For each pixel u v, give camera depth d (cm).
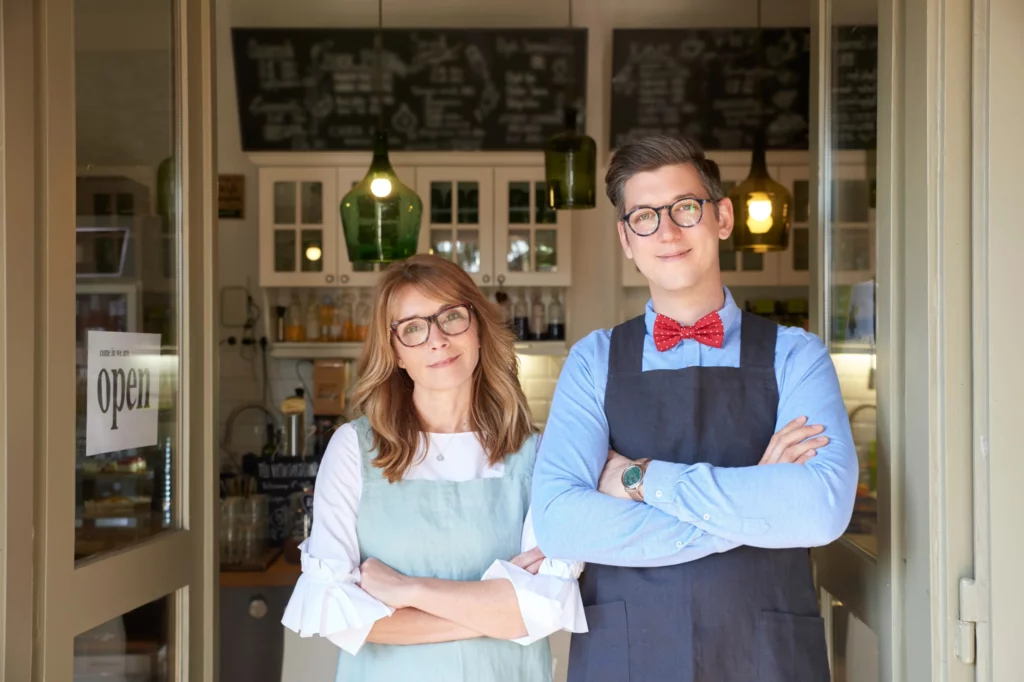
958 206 146
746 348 159
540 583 157
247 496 325
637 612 151
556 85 438
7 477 133
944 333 146
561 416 162
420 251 439
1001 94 142
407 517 169
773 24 448
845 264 195
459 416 179
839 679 193
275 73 434
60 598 147
